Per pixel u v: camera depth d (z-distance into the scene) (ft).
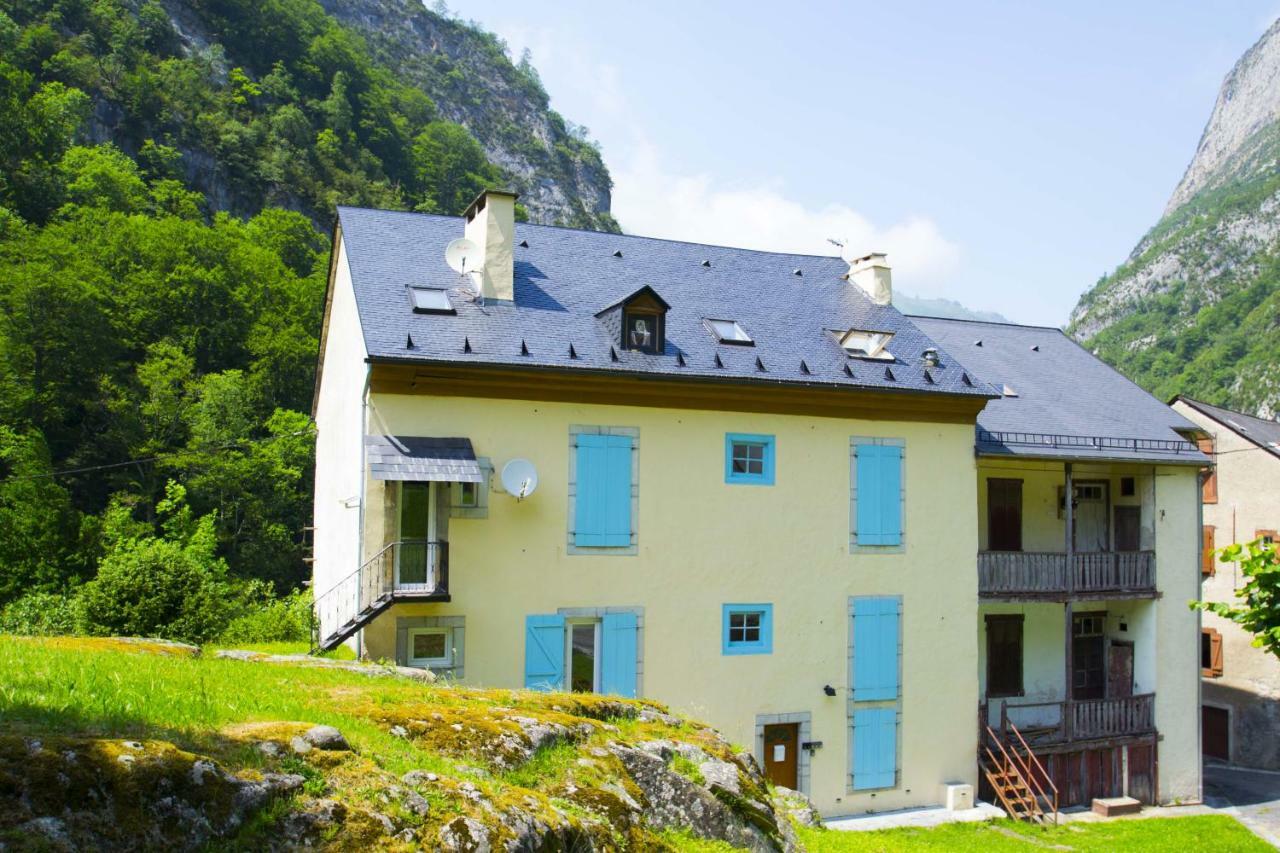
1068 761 69.46
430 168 358.23
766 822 31.76
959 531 65.41
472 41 581.94
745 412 60.13
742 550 59.31
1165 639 73.26
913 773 62.90
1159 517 73.77
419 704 27.81
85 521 124.67
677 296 65.98
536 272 63.57
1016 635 72.95
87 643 32.40
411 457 50.98
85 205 207.72
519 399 54.85
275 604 75.92
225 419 161.79
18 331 151.74
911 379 64.28
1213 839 64.23
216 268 188.14
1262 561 39.45
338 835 18.48
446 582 51.19
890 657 62.64
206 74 308.40
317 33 374.63
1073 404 76.28
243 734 20.17
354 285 56.44
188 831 16.89
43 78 257.55
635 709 35.35
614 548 56.24
